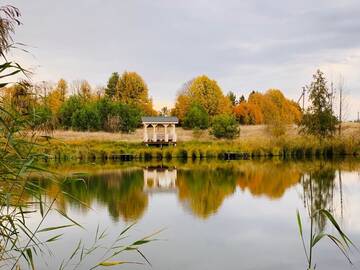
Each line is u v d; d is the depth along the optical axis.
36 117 4.10
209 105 62.03
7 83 3.44
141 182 19.48
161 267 7.41
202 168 26.34
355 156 35.16
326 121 36.03
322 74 36.22
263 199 14.62
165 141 39.44
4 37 3.35
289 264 7.69
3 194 3.92
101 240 9.13
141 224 10.74
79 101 50.31
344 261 7.84
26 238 8.91
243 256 8.12
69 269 7.14
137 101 66.94
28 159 3.99
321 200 14.30
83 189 17.02
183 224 10.77
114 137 44.41
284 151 35.56
